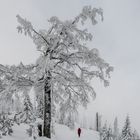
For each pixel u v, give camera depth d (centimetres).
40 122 1252
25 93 1236
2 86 1209
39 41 1266
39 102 1334
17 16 1194
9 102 1244
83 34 1245
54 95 1360
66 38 1241
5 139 1153
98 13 1199
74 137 2738
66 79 1265
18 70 1178
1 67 1179
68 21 1209
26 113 1784
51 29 1241
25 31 1218
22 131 1469
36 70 1238
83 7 1198
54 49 1262
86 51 1235
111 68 1234
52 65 1179
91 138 3478
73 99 1361
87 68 1288
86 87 1274
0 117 1334
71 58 1285
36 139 1132
